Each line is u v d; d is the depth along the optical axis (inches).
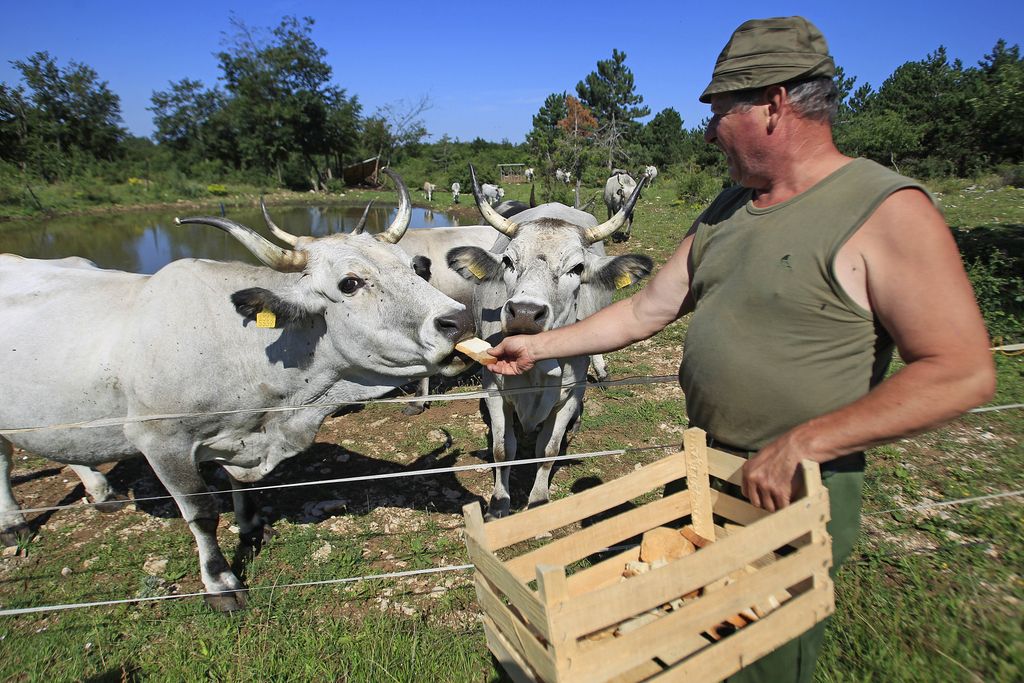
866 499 160.2
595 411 231.9
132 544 164.6
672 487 98.8
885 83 1807.3
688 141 2155.5
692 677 61.1
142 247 716.7
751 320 71.0
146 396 134.3
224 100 2253.9
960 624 110.9
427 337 123.5
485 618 75.9
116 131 2299.5
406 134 2331.4
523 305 137.6
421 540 159.6
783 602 70.8
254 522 165.8
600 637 69.8
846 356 67.4
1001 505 154.5
